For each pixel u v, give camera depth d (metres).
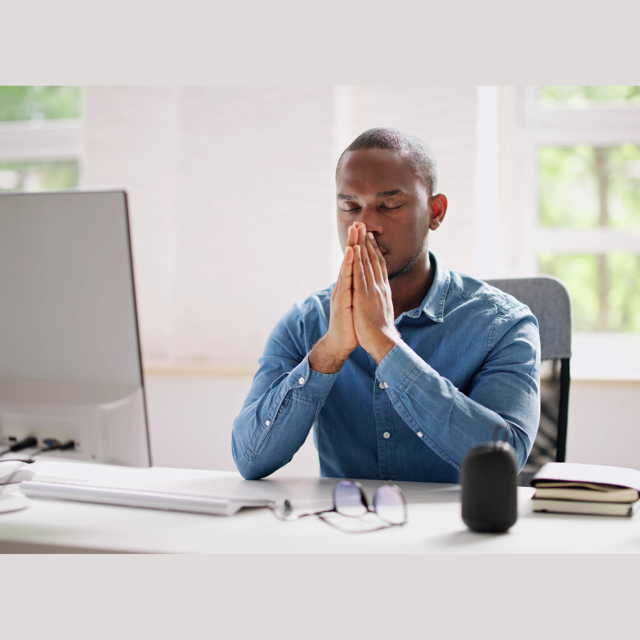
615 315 2.93
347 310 1.46
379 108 2.79
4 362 1.38
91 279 1.30
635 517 1.25
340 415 1.66
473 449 1.18
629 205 2.91
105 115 2.97
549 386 1.86
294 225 2.84
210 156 2.87
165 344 2.98
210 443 2.83
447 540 1.14
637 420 2.63
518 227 2.94
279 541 1.15
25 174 3.25
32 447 1.39
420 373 1.41
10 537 1.17
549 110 2.92
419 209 1.56
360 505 1.29
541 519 1.25
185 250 2.91
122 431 1.32
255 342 2.88
